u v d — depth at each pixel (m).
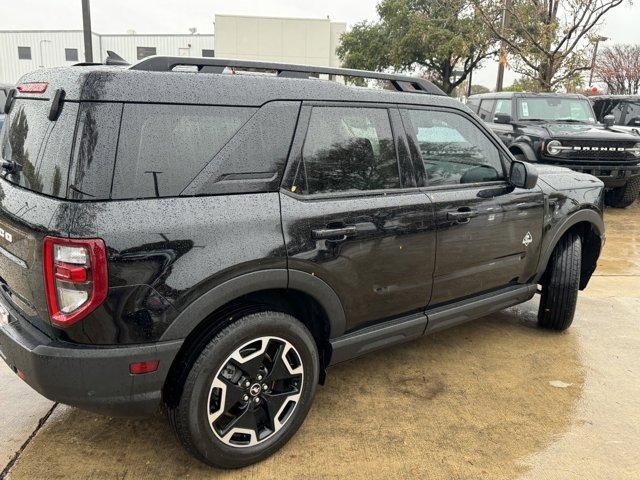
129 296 2.10
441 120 3.27
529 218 3.68
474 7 11.44
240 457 2.51
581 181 4.18
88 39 11.44
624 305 4.93
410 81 3.18
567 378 3.54
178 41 44.50
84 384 2.12
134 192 2.14
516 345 4.04
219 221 2.29
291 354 2.62
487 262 3.47
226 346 2.34
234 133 2.40
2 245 2.44
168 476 2.52
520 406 3.19
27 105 2.51
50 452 2.68
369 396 3.27
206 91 2.34
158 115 2.21
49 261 2.07
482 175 3.47
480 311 3.57
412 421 3.01
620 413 3.13
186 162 2.27
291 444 2.78
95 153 2.07
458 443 2.82
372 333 2.98
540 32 10.41
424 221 3.03
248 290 2.38
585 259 4.47
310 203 2.60
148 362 2.17
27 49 44.84
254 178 2.44
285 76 2.70
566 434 2.92
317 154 2.66
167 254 2.15
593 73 27.67
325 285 2.65
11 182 2.48
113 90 2.12
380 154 2.94
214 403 2.40
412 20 23.23
